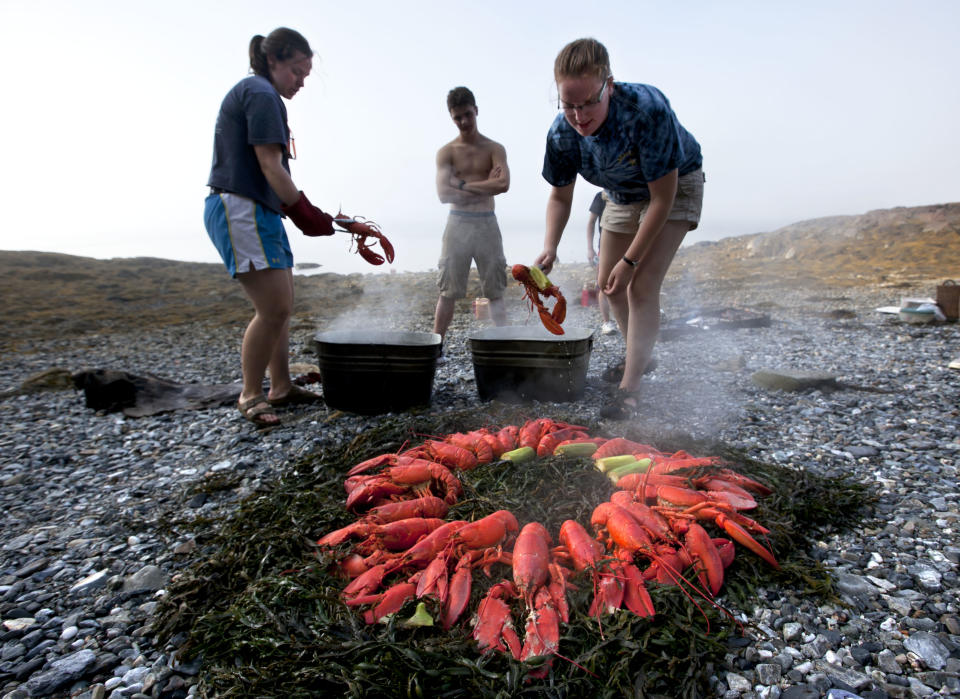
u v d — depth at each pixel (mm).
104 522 3617
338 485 3455
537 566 2326
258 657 2176
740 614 2436
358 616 2256
